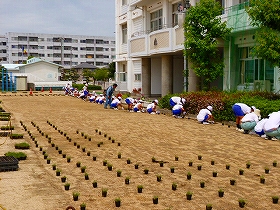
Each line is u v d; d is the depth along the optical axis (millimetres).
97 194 6414
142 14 33906
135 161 8953
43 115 19125
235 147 10688
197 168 8234
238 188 6824
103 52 109812
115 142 11492
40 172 7785
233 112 15305
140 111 21531
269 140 11789
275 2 13523
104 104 25297
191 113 18859
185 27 19938
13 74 54906
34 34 101875
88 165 8531
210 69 19625
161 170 8094
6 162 7805
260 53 14156
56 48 104625
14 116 18453
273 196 6137
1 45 101500
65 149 10344
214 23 18906
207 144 11180
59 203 5906
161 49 26781
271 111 13375
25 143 10438
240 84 20938
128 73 38250
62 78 74312
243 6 18438
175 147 10719
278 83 17984
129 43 32344
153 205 5879
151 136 12641
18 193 6348
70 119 17375
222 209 5727
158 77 34000
